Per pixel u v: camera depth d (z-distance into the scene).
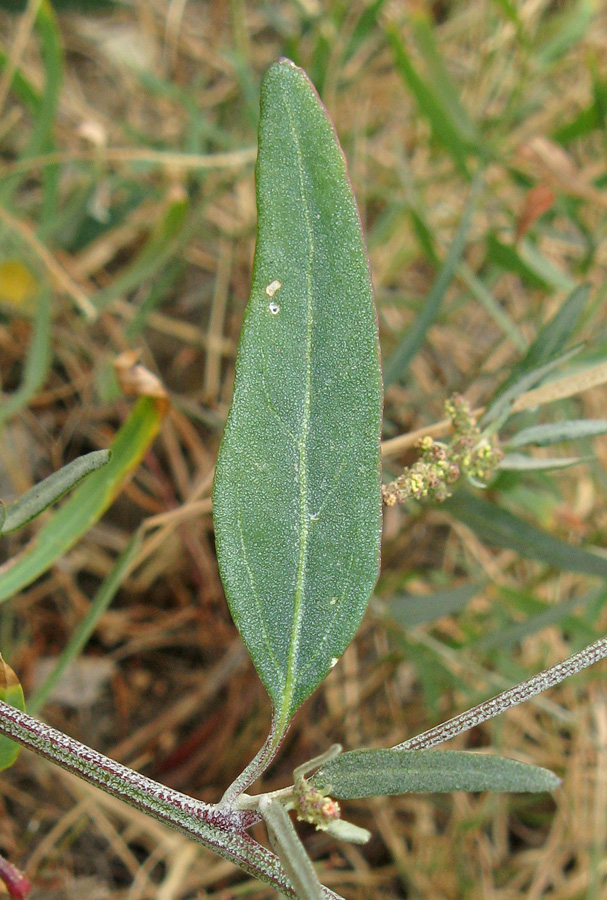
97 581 0.32
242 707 0.29
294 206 0.17
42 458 0.33
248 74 0.32
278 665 0.18
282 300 0.17
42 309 0.29
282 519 0.17
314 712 0.31
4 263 0.30
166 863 0.29
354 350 0.17
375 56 0.35
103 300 0.30
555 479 0.34
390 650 0.31
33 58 0.37
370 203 0.38
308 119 0.17
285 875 0.17
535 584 0.30
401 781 0.17
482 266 0.38
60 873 0.28
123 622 0.31
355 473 0.18
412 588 0.34
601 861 0.31
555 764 0.32
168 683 0.31
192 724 0.30
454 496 0.23
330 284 0.17
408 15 0.30
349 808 0.30
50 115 0.29
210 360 0.34
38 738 0.17
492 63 0.38
